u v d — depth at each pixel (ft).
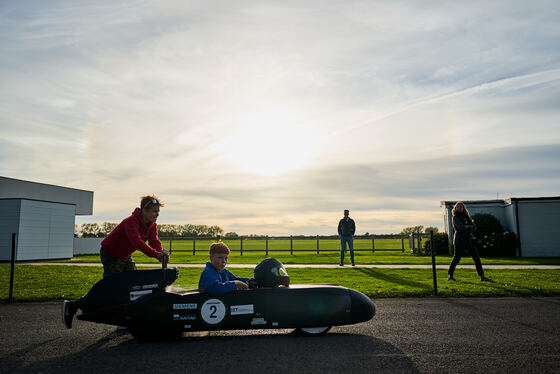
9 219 63.36
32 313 20.21
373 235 83.82
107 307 14.46
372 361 12.00
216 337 15.21
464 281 30.60
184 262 51.85
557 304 21.83
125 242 15.71
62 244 70.64
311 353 12.86
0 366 11.78
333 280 31.65
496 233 65.10
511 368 11.37
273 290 14.62
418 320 17.97
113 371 11.23
